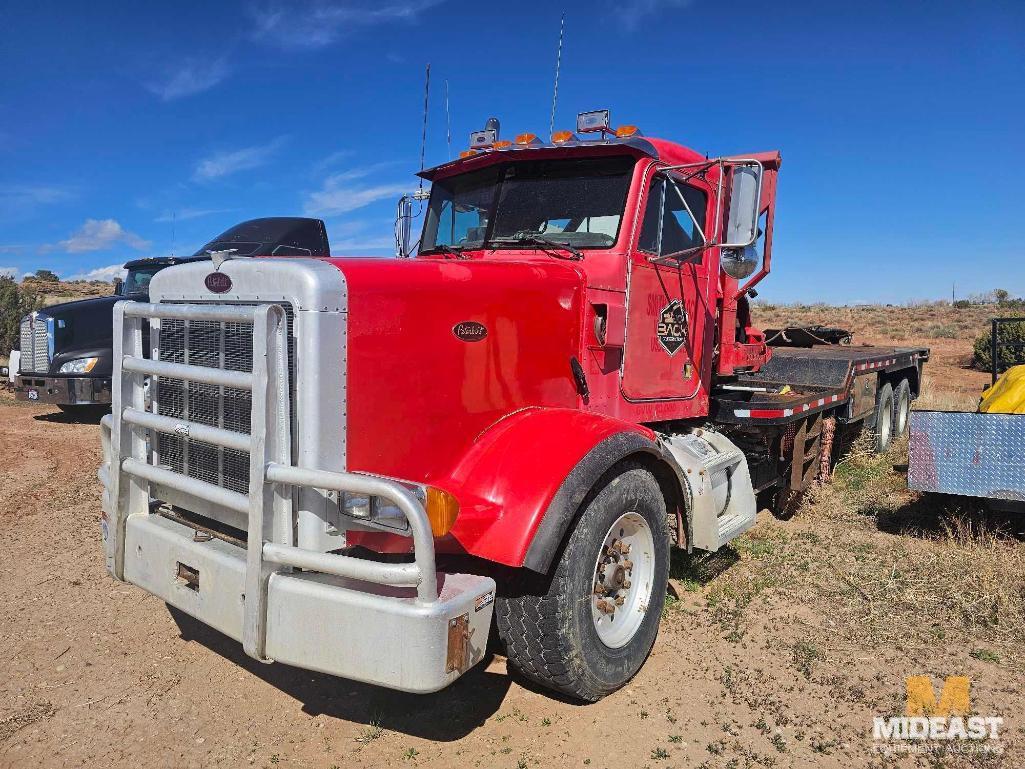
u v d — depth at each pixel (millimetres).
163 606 4461
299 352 2762
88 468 7891
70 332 10102
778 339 10406
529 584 3211
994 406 5859
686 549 4227
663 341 4699
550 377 3777
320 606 2658
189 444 3361
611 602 3580
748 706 3412
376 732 3211
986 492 5027
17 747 3102
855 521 6164
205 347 3172
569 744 3131
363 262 3055
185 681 3623
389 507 2725
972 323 35062
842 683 3600
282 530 2777
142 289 10828
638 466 3701
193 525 3293
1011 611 4289
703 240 5070
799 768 2973
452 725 3277
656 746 3111
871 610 4387
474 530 3016
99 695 3494
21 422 10711
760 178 4066
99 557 5270
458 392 3271
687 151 4945
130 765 2994
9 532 5809
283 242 10695
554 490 3076
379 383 2945
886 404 9367
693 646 3988
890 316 40188
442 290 3195
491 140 4734
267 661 2787
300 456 2783
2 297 17422
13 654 3875
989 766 2975
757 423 5340
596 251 4238
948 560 5086
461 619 2652
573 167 4457
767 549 5430
